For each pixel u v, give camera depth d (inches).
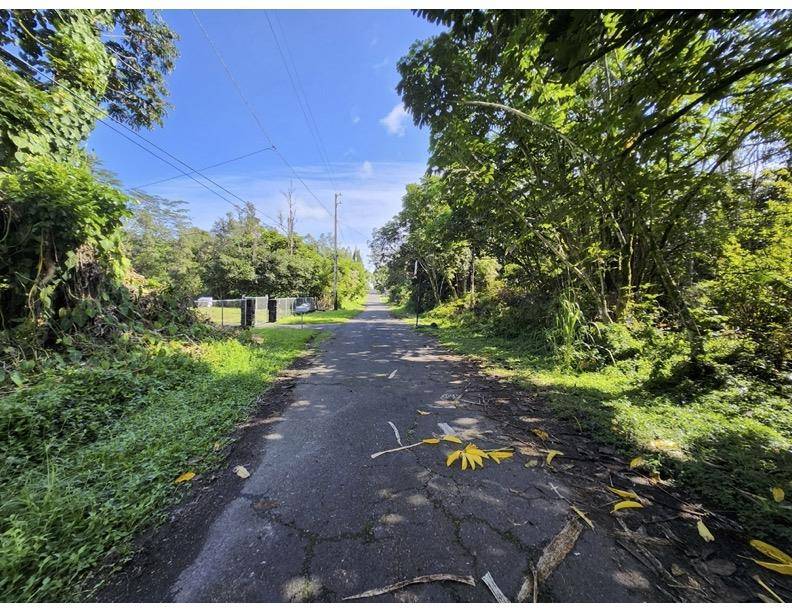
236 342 258.5
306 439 115.3
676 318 208.4
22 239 154.5
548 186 227.9
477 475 92.7
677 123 128.8
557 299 258.8
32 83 181.6
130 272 242.8
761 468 90.7
